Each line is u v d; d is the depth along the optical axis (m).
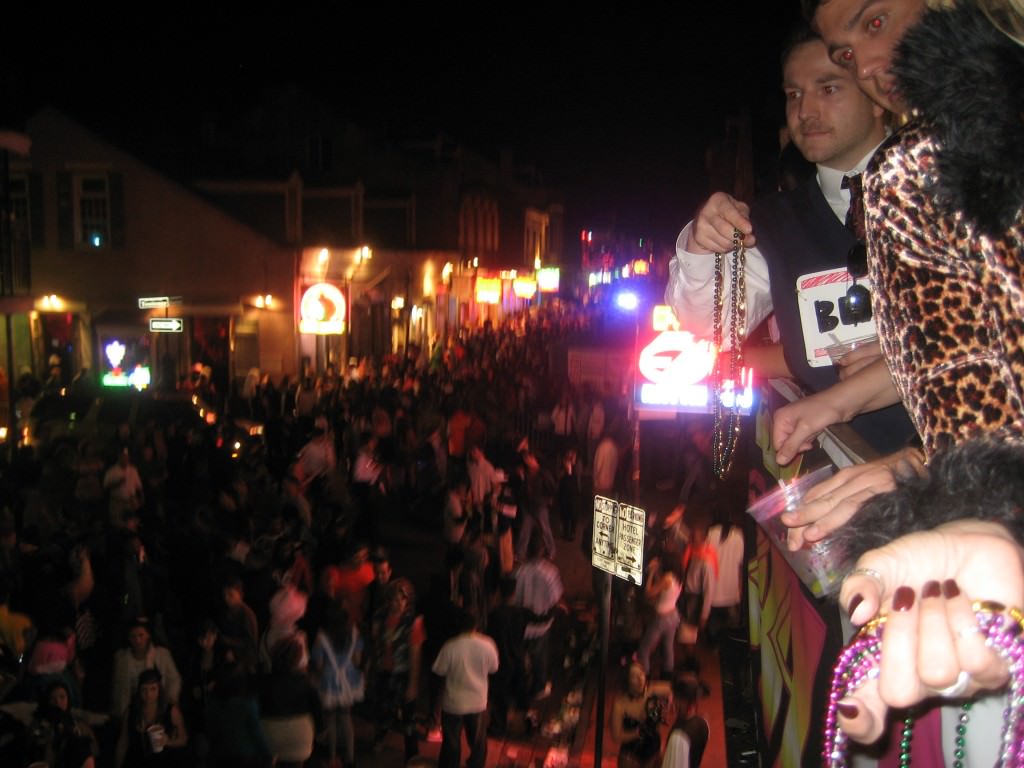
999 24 0.89
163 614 12.04
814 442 1.76
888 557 0.75
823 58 1.93
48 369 28.41
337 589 11.21
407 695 10.34
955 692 0.71
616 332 48.97
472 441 20.89
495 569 13.39
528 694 11.18
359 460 17.30
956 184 0.88
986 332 0.89
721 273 2.00
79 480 15.03
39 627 8.75
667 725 9.52
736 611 12.03
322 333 29.52
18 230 23.05
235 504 13.66
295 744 8.52
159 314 28.19
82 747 7.94
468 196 46.84
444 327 43.97
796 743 1.69
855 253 1.76
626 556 8.59
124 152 28.48
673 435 21.56
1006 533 0.78
